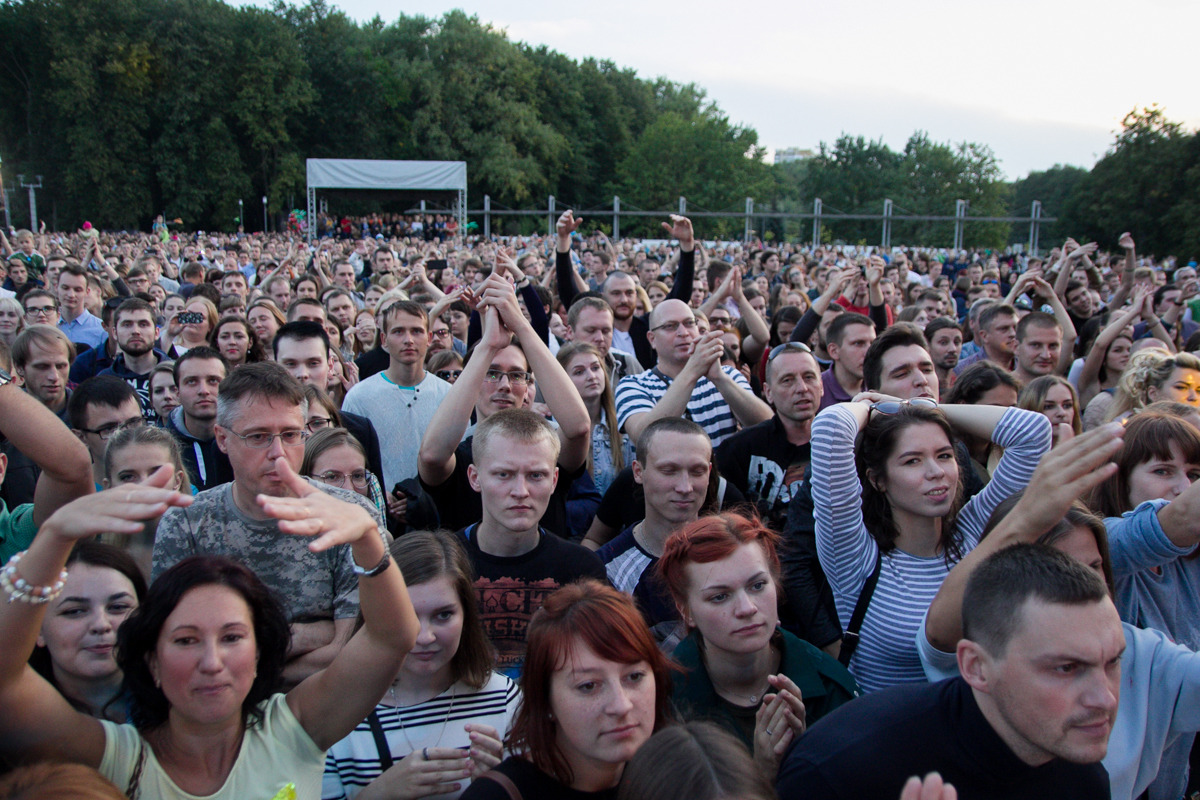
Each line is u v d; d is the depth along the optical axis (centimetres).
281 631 199
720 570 236
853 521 275
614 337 669
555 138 5912
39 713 178
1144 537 253
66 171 4619
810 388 404
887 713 190
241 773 192
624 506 383
